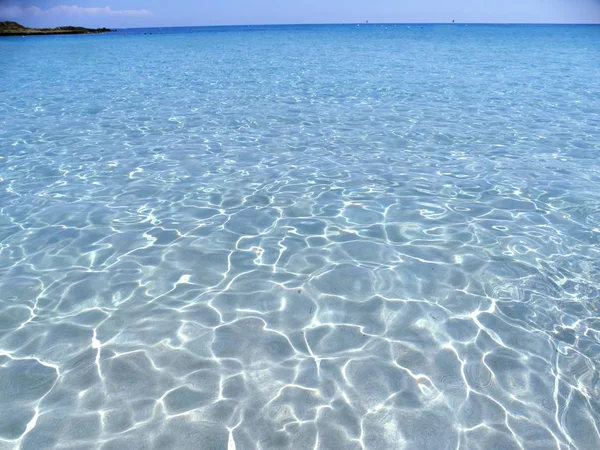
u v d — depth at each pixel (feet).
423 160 21.12
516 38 138.41
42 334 9.69
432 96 38.09
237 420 7.59
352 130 26.91
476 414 7.70
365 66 60.29
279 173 19.40
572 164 20.35
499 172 19.30
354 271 11.92
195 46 108.58
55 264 12.41
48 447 7.14
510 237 13.51
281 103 35.65
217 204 16.29
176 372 8.63
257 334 9.68
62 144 24.29
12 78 51.31
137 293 11.12
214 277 11.77
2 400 8.00
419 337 9.53
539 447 7.13
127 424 7.52
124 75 53.57
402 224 14.49
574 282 11.29
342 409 7.80
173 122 29.40
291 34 195.93
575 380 8.37
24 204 16.31
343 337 9.57
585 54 76.38
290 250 13.03
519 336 9.48
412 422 7.55
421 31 232.12
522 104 34.45
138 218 15.17
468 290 11.05
